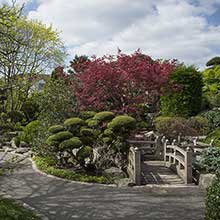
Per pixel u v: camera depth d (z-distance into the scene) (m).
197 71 18.62
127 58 14.56
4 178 10.36
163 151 13.27
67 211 7.16
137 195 8.69
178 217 6.81
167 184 9.89
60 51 23.81
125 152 11.34
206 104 19.67
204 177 9.46
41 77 20.72
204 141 14.18
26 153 14.93
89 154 10.53
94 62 14.62
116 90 14.20
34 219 6.10
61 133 10.72
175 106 17.78
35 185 9.63
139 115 15.34
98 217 6.79
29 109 18.23
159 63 16.02
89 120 11.52
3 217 5.43
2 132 6.48
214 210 4.30
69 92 14.01
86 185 9.73
